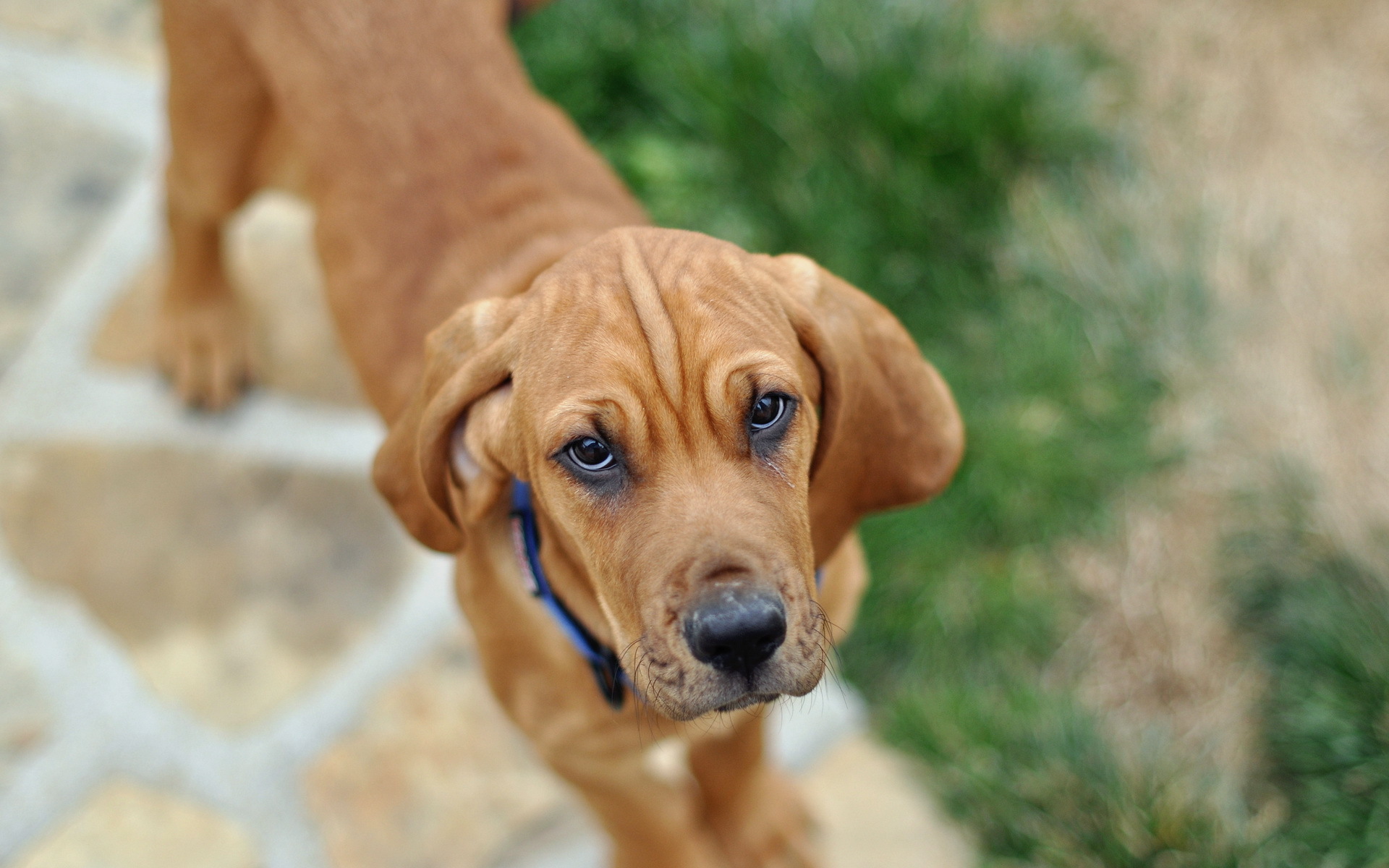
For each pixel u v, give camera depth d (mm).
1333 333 1100
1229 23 1265
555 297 620
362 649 970
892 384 675
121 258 1139
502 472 651
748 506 589
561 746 749
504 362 630
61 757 928
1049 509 1029
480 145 813
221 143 896
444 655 965
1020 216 1153
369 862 893
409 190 807
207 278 1027
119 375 1078
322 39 834
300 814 909
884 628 1003
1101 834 897
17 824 904
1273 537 1006
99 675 957
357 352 821
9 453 1043
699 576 573
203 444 1048
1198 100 1234
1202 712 966
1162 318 1106
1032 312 1115
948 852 899
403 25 842
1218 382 1081
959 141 1157
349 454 1046
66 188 1184
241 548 1007
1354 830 891
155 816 908
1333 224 1162
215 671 961
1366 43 1259
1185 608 997
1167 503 1039
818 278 665
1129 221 1154
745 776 837
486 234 781
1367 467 1022
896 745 950
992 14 1271
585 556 619
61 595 986
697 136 1187
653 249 623
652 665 586
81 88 1247
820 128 1163
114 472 1036
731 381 592
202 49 861
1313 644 952
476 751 929
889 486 688
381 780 920
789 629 584
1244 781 939
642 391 590
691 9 1227
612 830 814
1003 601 999
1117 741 948
